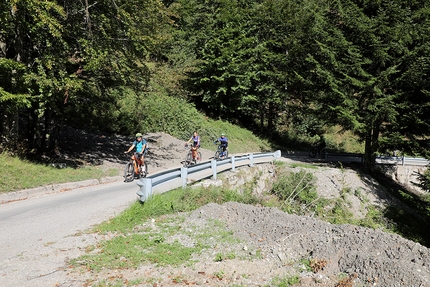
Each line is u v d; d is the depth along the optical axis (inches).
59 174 504.1
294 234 285.9
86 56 535.5
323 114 914.7
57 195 432.5
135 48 623.2
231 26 1310.3
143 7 602.5
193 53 1288.1
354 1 869.8
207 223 316.5
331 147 1507.1
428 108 757.3
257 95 1391.5
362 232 289.4
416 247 251.6
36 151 598.9
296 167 813.9
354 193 764.6
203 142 1090.1
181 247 258.2
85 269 214.7
